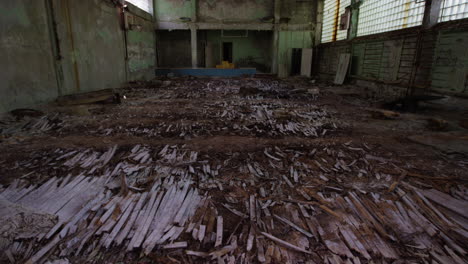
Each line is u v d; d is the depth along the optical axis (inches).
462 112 351.3
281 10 932.6
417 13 464.8
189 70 918.4
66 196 145.8
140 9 748.0
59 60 377.4
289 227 126.3
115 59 574.6
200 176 171.8
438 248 114.2
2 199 140.1
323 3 916.0
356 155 209.5
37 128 265.7
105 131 262.1
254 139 246.1
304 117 325.7
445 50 393.4
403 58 489.4
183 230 122.7
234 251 111.0
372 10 604.7
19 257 106.0
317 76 922.7
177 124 291.1
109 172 174.9
